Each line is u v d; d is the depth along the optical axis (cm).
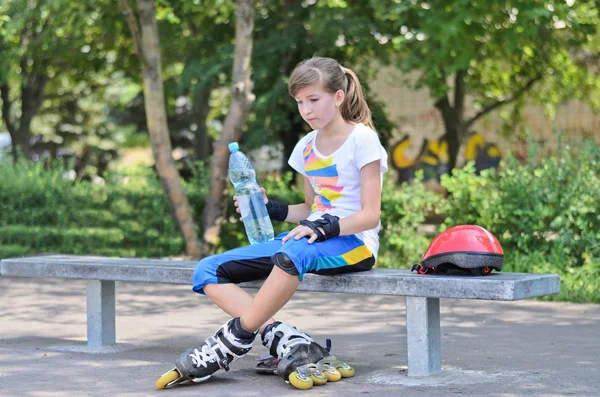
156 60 1752
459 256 647
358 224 660
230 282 688
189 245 1770
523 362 763
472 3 2036
